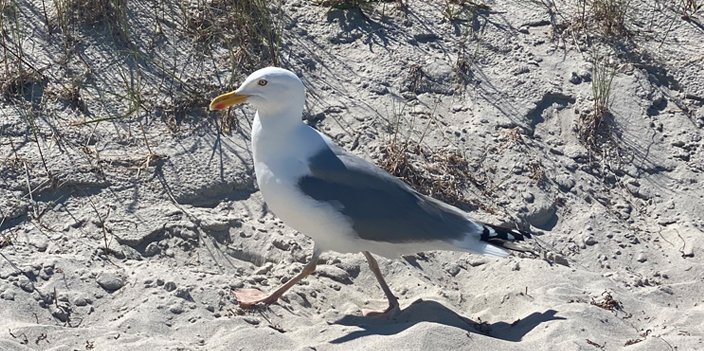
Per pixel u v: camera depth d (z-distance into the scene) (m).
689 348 1.54
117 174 1.85
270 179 1.61
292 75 1.59
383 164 2.01
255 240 1.80
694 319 1.66
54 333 1.45
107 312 1.55
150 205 1.81
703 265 1.88
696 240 1.96
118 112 2.01
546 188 2.06
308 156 1.60
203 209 1.84
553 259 1.89
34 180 1.79
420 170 2.02
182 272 1.66
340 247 1.64
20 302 1.52
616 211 2.06
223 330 1.52
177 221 1.78
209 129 2.02
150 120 2.01
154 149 1.93
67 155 1.86
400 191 1.63
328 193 1.59
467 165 2.07
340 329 1.54
